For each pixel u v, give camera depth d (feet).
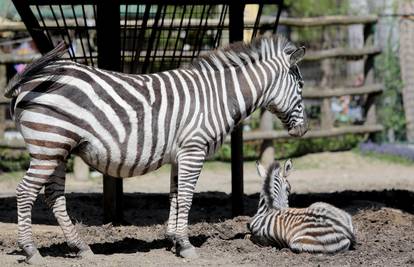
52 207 31.91
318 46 81.71
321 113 70.33
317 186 57.00
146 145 31.35
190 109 32.24
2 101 60.39
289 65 35.04
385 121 75.66
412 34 75.41
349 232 33.06
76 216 43.70
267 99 34.53
